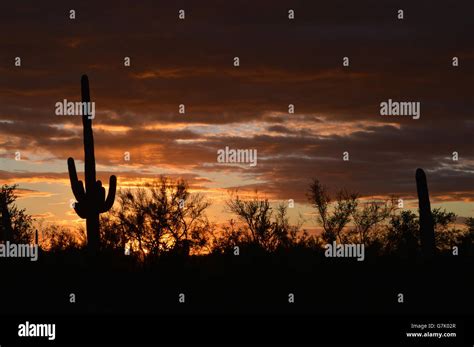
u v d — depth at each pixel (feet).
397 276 89.45
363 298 86.22
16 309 82.23
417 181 93.15
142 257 95.86
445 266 92.07
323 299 86.48
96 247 93.30
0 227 106.83
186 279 88.43
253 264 90.53
